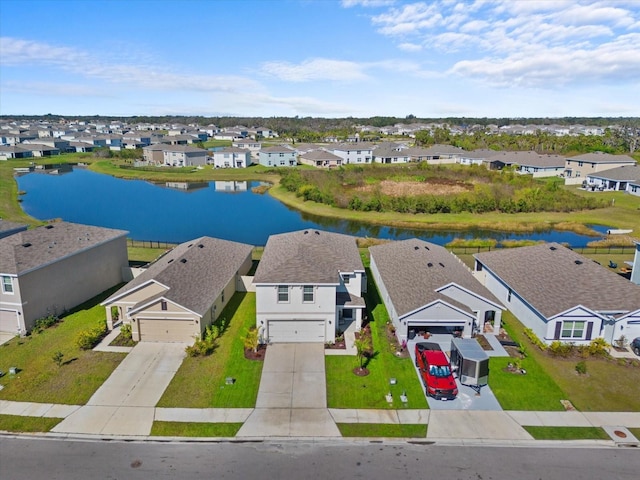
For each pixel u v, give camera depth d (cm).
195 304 2825
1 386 2370
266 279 2752
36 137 16638
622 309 2753
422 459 1866
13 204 7356
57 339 2869
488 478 1761
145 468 1805
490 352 2744
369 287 3803
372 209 7106
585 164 9262
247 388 2369
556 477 1766
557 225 6266
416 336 2909
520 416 2156
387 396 2288
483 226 6331
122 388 2358
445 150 12400
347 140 18125
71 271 3294
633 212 6738
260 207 7625
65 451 1903
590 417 2155
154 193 8781
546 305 2856
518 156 10706
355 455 1888
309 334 2859
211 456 1877
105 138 15862
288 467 1814
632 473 1789
